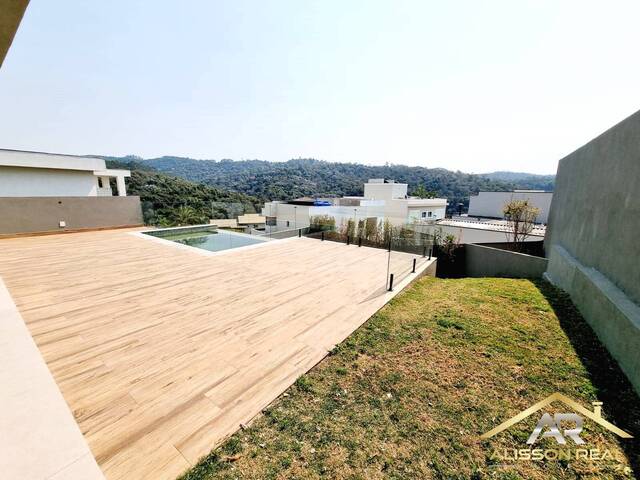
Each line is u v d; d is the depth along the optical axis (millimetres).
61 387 2096
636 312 2338
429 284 5203
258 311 3547
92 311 3438
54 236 8281
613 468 1507
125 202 9969
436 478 1461
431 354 2631
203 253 6730
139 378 2217
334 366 2441
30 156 13258
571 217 4812
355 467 1516
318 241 8664
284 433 1731
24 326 2527
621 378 2223
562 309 3598
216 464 1518
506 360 2518
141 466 1496
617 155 3162
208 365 2412
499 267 6461
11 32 1591
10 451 1272
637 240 2576
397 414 1896
